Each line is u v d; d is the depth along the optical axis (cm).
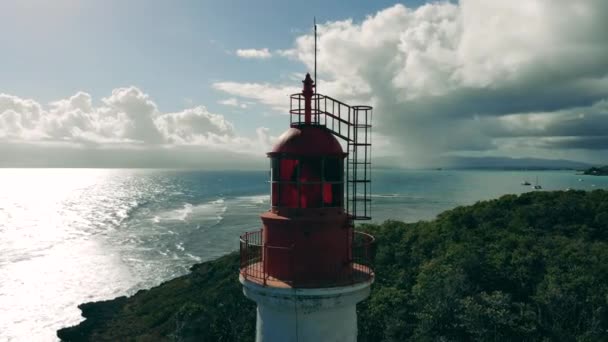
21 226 13588
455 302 3503
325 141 1169
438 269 4225
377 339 3691
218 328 4453
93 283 7412
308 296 1067
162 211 17088
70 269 8238
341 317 1123
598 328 3228
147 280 7606
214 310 4750
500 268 4119
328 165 1171
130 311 5972
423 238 5300
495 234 5056
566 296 3509
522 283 3922
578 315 3462
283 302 1084
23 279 7544
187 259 9069
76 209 18475
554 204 5803
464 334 3338
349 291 1099
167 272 8100
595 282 3722
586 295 3572
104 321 5669
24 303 6375
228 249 9962
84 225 13675
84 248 10112
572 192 6462
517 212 5747
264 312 1150
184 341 4362
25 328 5509
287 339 1105
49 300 6525
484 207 6159
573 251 4369
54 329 5506
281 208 1157
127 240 11069
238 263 6762
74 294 6825
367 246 1307
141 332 5197
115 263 8725
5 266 8369
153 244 10538
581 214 5503
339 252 1157
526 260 4147
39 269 8206
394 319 3647
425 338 3291
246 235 1338
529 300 3759
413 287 4100
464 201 19950
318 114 1263
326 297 1073
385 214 15188
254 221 13838
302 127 1198
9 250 9844
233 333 4350
